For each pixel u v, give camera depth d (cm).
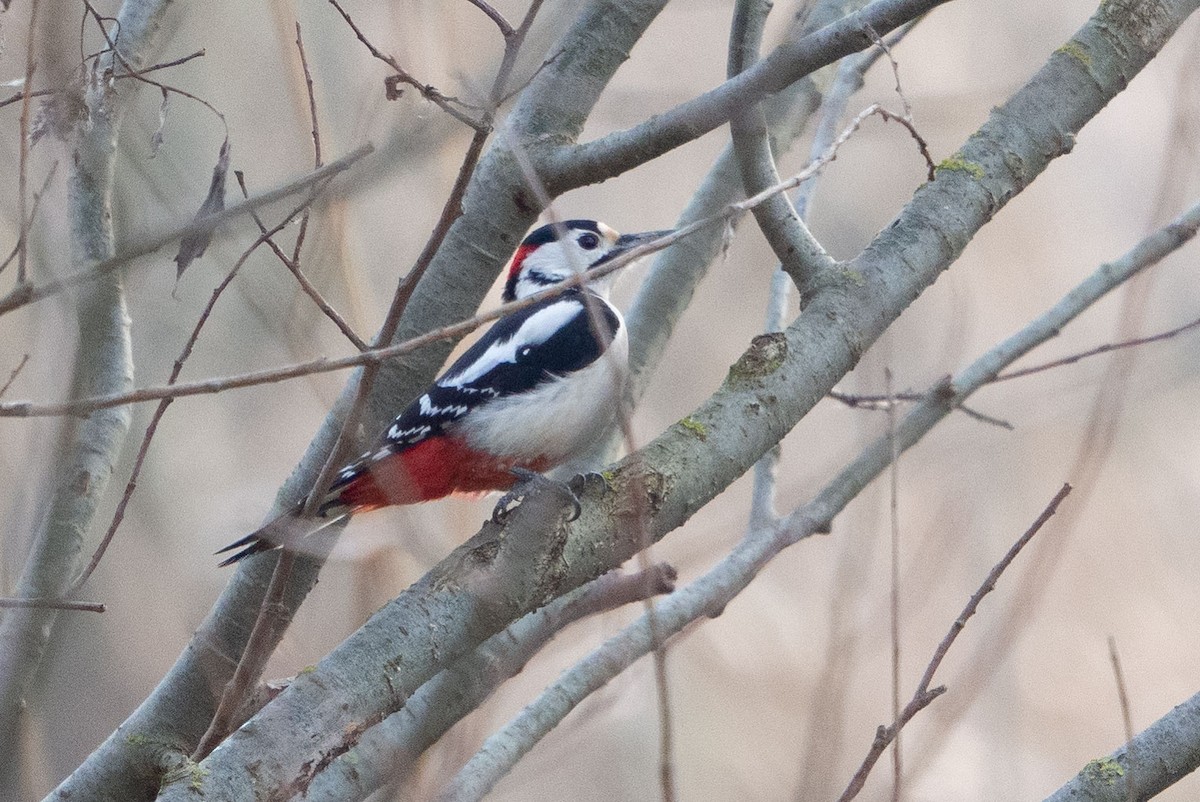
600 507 686
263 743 592
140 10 839
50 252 777
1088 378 1970
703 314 2234
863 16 720
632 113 1043
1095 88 805
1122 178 2636
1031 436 2195
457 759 675
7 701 698
